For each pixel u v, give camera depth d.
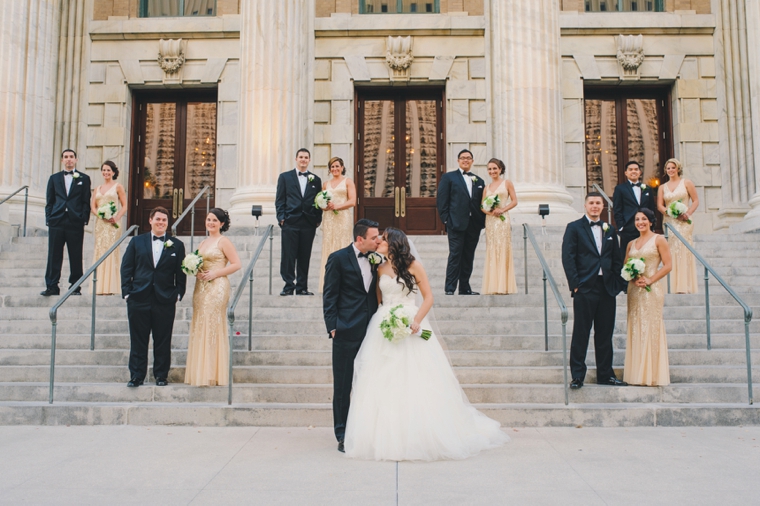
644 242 6.72
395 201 15.46
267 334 7.79
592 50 15.42
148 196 15.76
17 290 9.41
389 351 5.05
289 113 12.89
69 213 9.02
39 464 4.65
